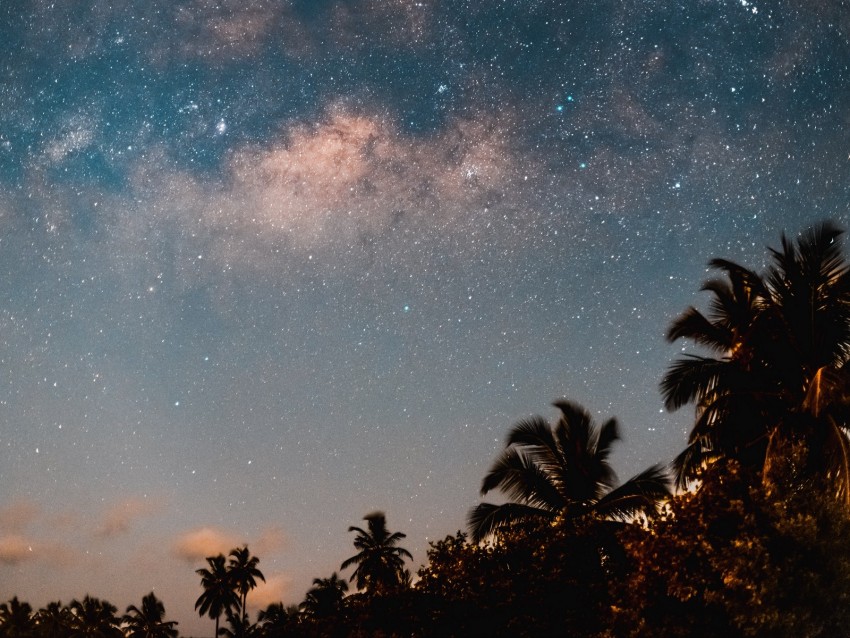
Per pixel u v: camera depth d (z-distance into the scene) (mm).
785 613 13367
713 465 16500
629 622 14992
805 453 15891
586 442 25688
